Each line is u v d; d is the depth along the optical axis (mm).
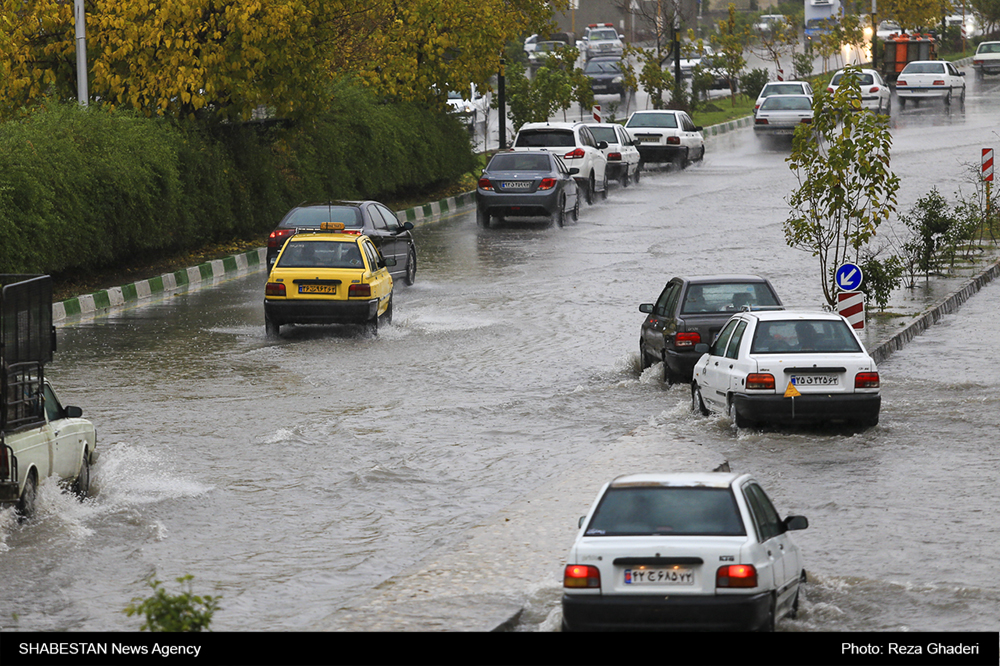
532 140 101562
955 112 158625
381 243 65625
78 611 23922
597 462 33844
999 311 61875
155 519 30109
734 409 38125
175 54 76000
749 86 183625
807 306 59656
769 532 21391
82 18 72250
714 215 93375
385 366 49375
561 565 25438
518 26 123500
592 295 64875
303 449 36938
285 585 25625
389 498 32062
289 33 77812
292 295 54938
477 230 90188
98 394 44344
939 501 30375
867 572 25125
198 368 49031
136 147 71312
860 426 38312
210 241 80688
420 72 104562
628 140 114062
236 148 83500
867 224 55688
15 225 60094
